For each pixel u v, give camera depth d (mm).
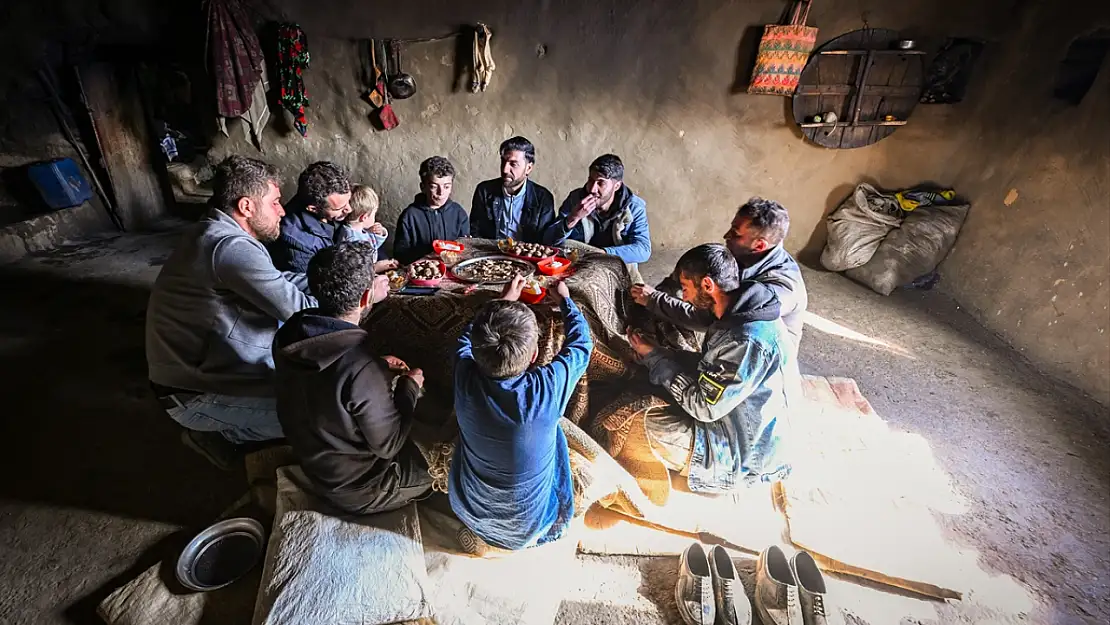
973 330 3857
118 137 4969
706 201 4852
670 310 2312
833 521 2273
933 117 4434
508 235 3414
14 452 2592
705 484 2293
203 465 2555
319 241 2760
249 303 2211
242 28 4020
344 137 4574
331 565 1907
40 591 1989
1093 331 3203
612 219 3184
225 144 4582
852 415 2871
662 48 4344
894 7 4145
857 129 4480
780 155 4652
